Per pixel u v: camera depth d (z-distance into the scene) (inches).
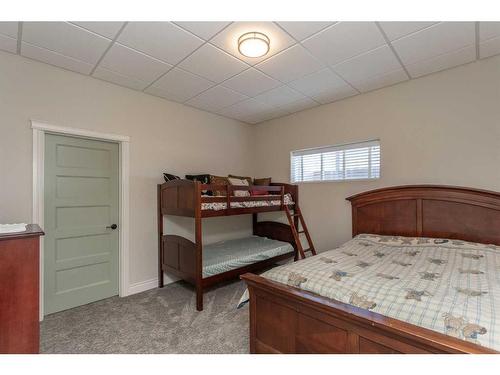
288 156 167.8
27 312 57.5
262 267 139.1
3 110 91.3
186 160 148.6
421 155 114.2
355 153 138.9
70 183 109.2
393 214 118.9
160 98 137.2
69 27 78.0
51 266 103.7
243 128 183.6
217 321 97.7
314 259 84.4
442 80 109.0
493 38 85.4
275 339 66.7
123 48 90.0
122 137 121.6
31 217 96.3
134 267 125.6
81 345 81.8
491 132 97.9
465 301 51.9
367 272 71.1
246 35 81.8
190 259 114.0
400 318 50.6
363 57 97.5
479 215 98.1
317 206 151.8
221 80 116.8
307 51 93.0
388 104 124.3
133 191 125.7
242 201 127.4
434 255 88.1
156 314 103.4
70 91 106.3
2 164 90.9
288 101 143.8
